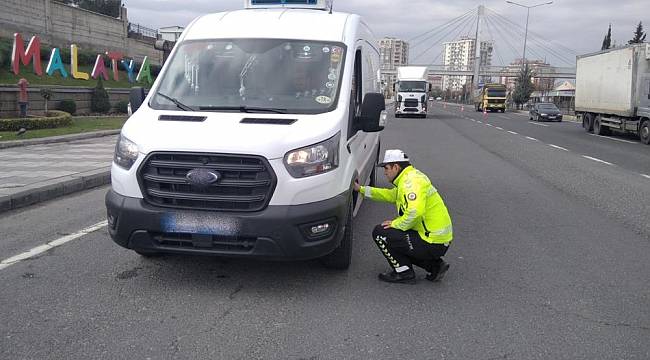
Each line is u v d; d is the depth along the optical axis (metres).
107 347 3.62
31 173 9.74
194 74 5.43
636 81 20.55
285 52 5.51
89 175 9.57
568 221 7.49
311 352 3.62
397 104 39.72
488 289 4.85
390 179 5.00
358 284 4.91
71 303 4.34
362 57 6.23
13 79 23.36
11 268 5.16
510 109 71.69
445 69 111.50
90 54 33.09
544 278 5.16
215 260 5.44
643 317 4.28
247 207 4.32
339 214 4.55
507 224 7.30
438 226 4.81
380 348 3.70
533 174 11.83
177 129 4.55
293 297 4.57
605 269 5.45
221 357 3.53
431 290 4.80
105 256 5.55
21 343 3.65
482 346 3.75
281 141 4.36
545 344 3.80
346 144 4.93
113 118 25.05
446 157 14.88
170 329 3.91
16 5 30.06
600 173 12.07
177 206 4.36
